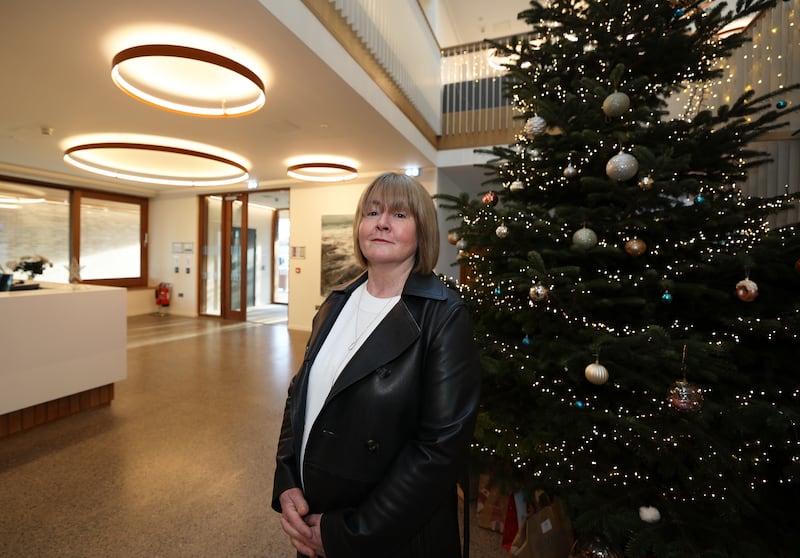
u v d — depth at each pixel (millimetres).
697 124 1786
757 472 1606
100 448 2912
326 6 3213
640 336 1332
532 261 1519
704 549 1474
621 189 1595
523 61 2217
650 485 1670
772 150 4227
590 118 1748
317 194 7922
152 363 5211
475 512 2230
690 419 1449
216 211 9250
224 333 7387
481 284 2168
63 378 3307
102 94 3873
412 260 1051
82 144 5520
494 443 1959
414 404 896
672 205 1809
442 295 964
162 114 4367
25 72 3424
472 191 8742
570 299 1698
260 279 11773
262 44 2961
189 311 9352
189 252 9336
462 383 877
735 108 1779
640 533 1441
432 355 896
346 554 810
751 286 1462
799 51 3729
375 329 957
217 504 2268
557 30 2053
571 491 1743
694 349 1318
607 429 1633
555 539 1730
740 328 1537
